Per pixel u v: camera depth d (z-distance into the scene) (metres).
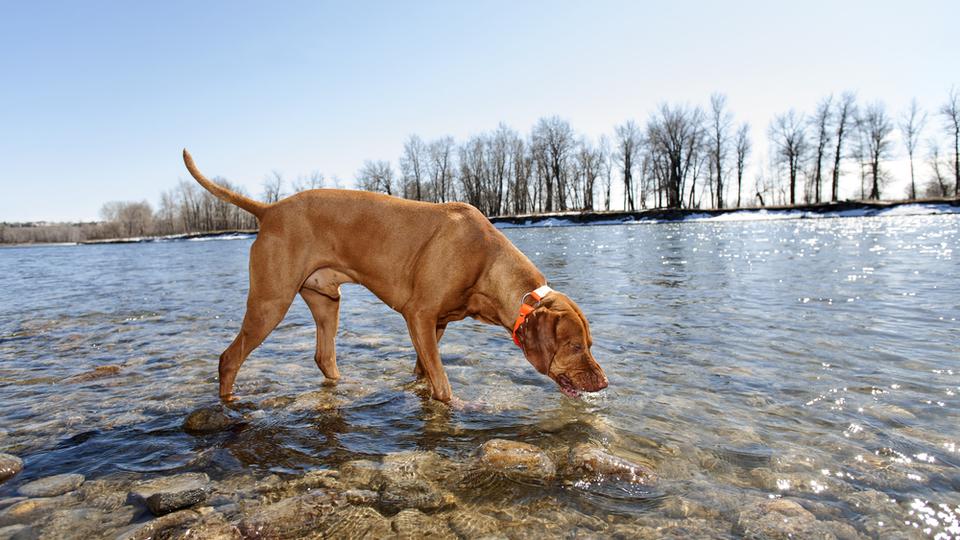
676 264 4.59
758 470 1.00
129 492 0.99
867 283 3.05
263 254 1.43
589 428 1.21
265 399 1.48
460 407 1.38
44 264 10.08
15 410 1.44
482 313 1.48
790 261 4.40
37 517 0.91
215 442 1.20
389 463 1.07
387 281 1.44
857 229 8.81
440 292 1.39
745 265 4.29
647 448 1.10
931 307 2.32
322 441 1.20
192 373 1.75
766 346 1.81
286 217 1.44
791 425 1.19
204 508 0.92
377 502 0.93
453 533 0.83
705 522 0.84
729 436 1.14
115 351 2.11
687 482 0.96
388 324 2.53
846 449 1.06
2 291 4.78
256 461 1.10
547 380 1.59
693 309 2.50
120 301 3.68
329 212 1.44
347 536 0.83
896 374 1.48
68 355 2.06
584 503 0.91
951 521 0.83
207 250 13.76
